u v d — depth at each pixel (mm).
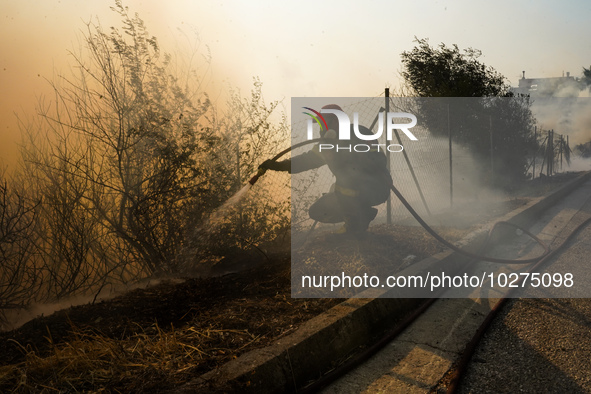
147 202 4434
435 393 2529
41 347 2742
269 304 3453
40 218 4074
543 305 3865
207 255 4820
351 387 2602
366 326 3201
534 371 2736
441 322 3521
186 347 2701
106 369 2408
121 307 3402
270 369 2438
